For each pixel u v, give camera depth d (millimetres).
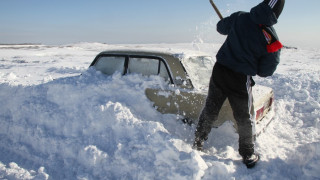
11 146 3594
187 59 3740
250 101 2740
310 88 6383
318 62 18297
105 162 2869
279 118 4738
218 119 3283
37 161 3232
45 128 3586
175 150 2646
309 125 4434
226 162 2814
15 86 4324
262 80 7672
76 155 3102
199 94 3328
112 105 3408
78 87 3846
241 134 2799
